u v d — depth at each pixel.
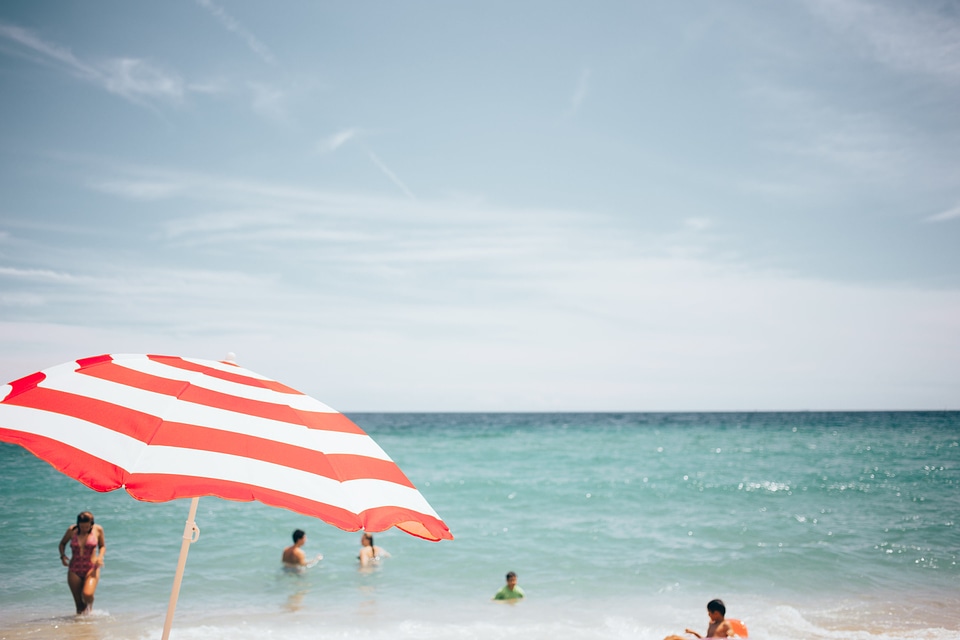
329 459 2.49
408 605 9.96
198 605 9.80
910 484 21.80
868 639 8.34
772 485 21.80
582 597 10.42
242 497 2.10
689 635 8.62
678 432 59.50
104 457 2.11
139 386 2.52
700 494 20.08
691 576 11.50
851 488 20.97
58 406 2.30
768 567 11.96
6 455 30.81
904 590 10.63
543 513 17.42
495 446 41.50
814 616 9.37
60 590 10.27
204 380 2.68
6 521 15.41
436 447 40.53
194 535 2.92
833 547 13.26
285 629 8.80
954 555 12.62
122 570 11.59
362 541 12.66
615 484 22.47
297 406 2.77
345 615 9.46
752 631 8.71
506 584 11.09
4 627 8.65
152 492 2.01
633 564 12.28
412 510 2.49
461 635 8.63
